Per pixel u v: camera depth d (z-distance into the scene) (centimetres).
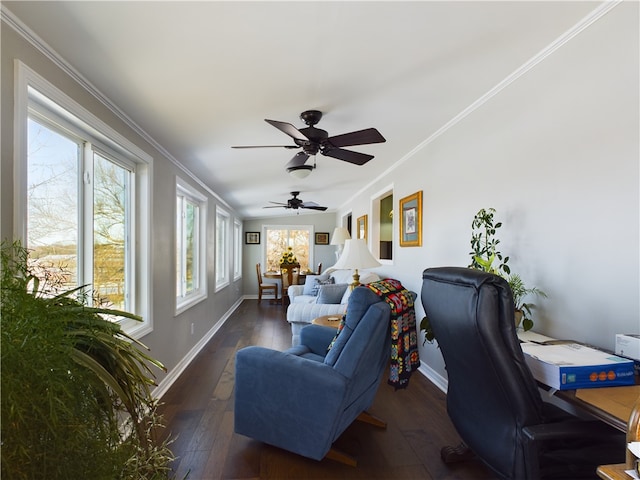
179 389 308
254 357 207
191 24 148
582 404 118
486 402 141
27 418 84
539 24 164
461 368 149
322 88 216
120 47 162
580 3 152
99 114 206
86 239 211
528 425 125
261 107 239
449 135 291
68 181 196
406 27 159
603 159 158
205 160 360
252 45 166
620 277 151
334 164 422
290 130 238
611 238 155
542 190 193
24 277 106
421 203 347
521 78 207
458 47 179
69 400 93
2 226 133
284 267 795
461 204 274
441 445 219
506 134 221
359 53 179
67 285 194
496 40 175
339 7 143
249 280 908
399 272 418
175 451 212
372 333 189
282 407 199
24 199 142
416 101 245
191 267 454
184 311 371
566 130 177
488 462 145
